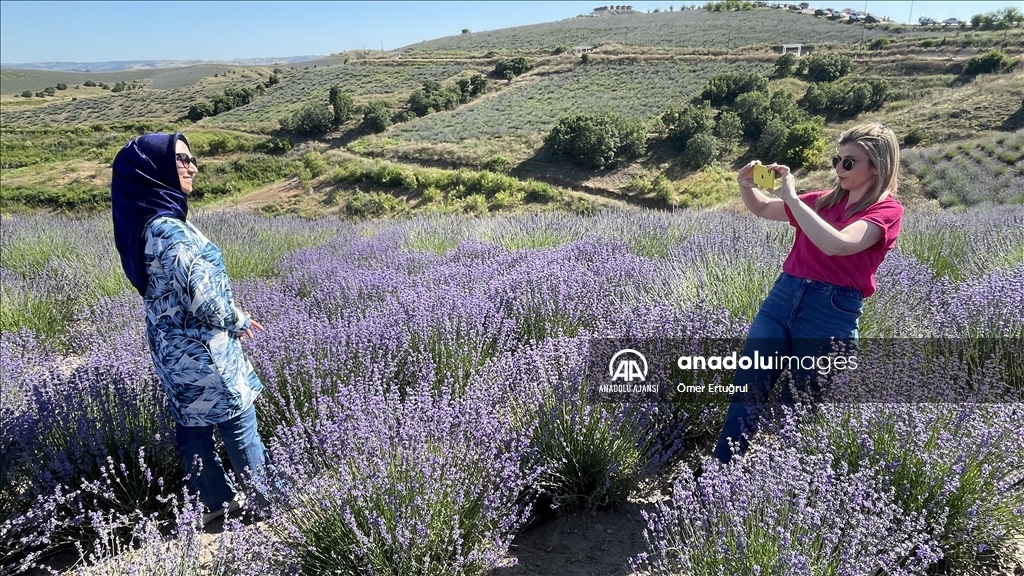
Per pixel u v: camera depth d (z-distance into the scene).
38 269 7.09
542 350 3.09
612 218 9.20
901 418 2.32
